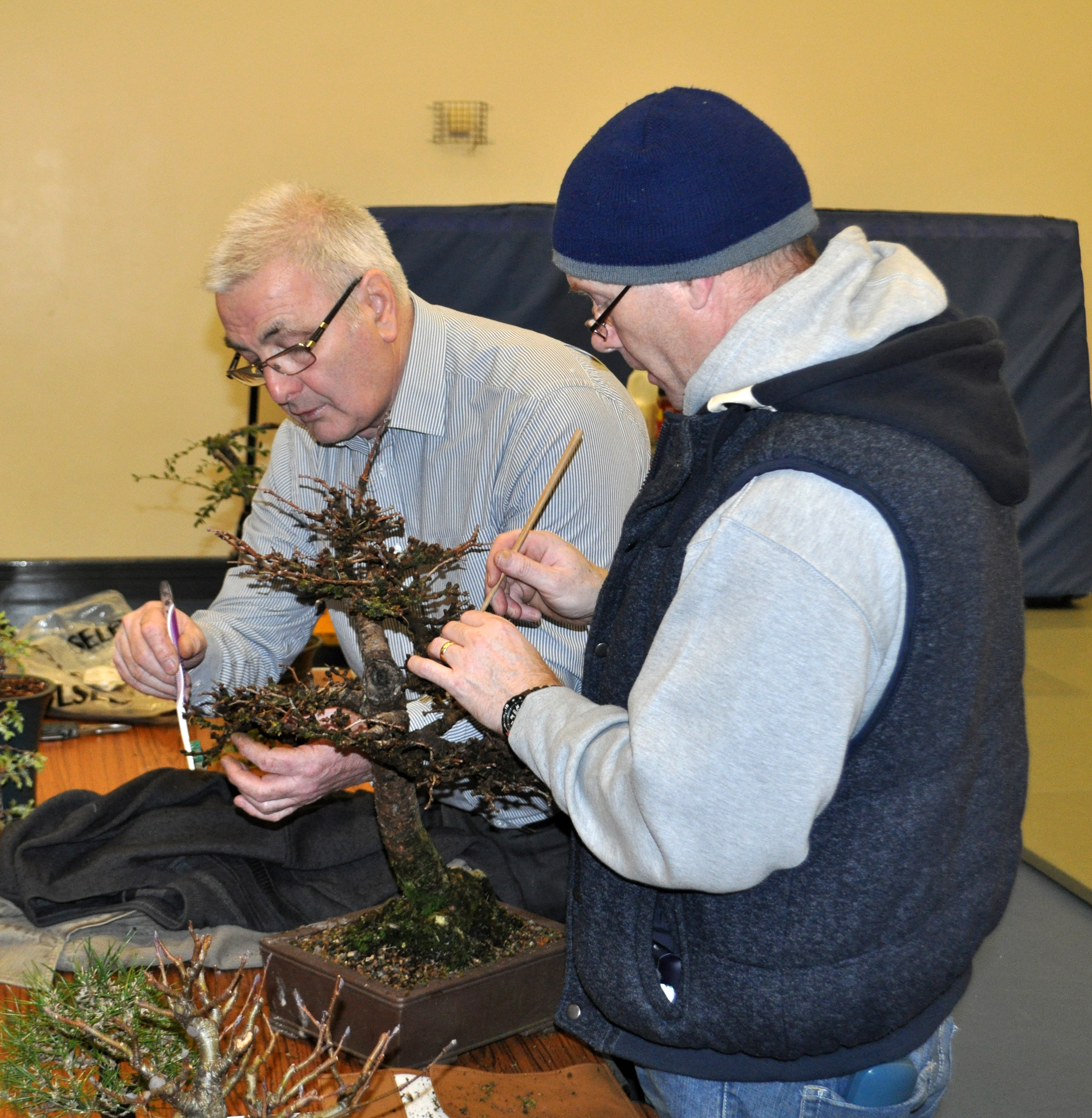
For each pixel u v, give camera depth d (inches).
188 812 71.0
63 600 201.2
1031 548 198.2
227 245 59.9
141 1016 36.4
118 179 194.7
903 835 35.7
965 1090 79.7
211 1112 31.5
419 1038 50.9
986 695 36.7
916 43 215.3
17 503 199.9
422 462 70.4
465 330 69.9
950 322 38.9
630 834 35.9
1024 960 97.7
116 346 199.0
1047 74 219.5
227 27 194.9
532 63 206.4
